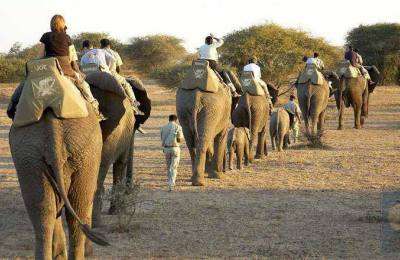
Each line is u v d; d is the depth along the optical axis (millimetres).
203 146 21594
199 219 16703
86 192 9891
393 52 94188
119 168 16484
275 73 71188
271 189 21312
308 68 36000
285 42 70750
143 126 45562
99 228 15312
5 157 30078
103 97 12242
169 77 74938
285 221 16547
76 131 9602
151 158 29453
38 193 9477
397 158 29203
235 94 24266
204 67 21734
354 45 94688
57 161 9359
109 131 12344
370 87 48344
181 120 21953
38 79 9734
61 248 11047
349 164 27344
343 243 14398
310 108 35750
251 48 70875
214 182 22656
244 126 27438
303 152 31656
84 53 16453
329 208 18156
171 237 14914
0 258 13141
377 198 19672
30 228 15820
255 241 14594
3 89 79438
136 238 14805
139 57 100688
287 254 13508
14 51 105188
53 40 10367
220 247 14078
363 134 40812
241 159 25859
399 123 49219
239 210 17844
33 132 9508
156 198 19578
